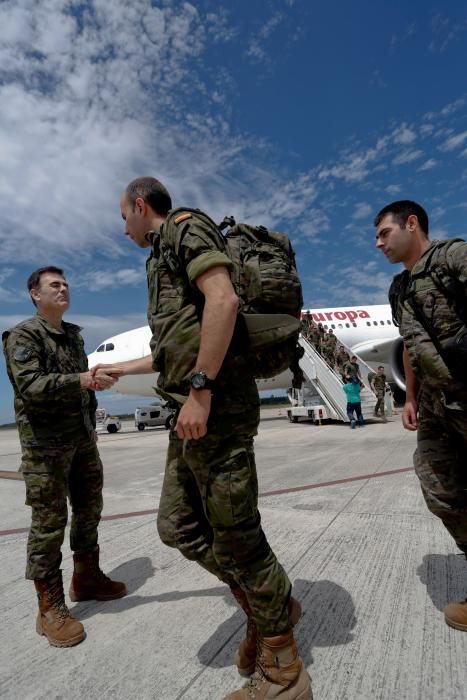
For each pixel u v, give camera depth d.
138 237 1.83
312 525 3.48
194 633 2.01
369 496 4.27
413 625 1.95
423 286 1.90
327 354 16.03
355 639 1.86
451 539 3.00
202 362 1.34
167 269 1.55
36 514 2.08
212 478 1.45
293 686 1.41
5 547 3.40
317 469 5.96
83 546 2.43
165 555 3.06
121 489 5.36
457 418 1.83
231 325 1.34
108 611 2.30
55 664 1.83
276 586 1.43
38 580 2.05
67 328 2.48
